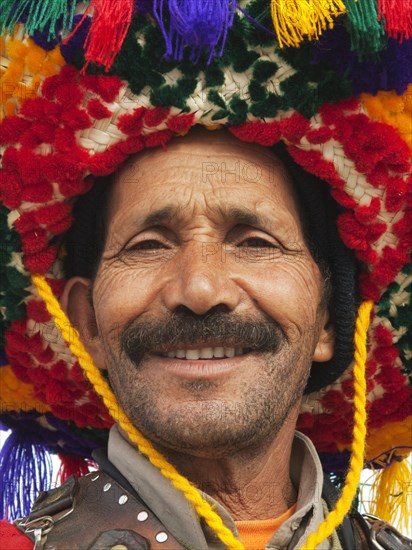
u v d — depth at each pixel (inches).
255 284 69.6
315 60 66.9
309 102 68.0
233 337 68.3
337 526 72.4
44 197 70.9
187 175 70.2
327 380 80.7
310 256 74.6
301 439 76.4
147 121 67.9
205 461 70.7
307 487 73.5
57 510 69.1
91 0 65.7
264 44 66.9
